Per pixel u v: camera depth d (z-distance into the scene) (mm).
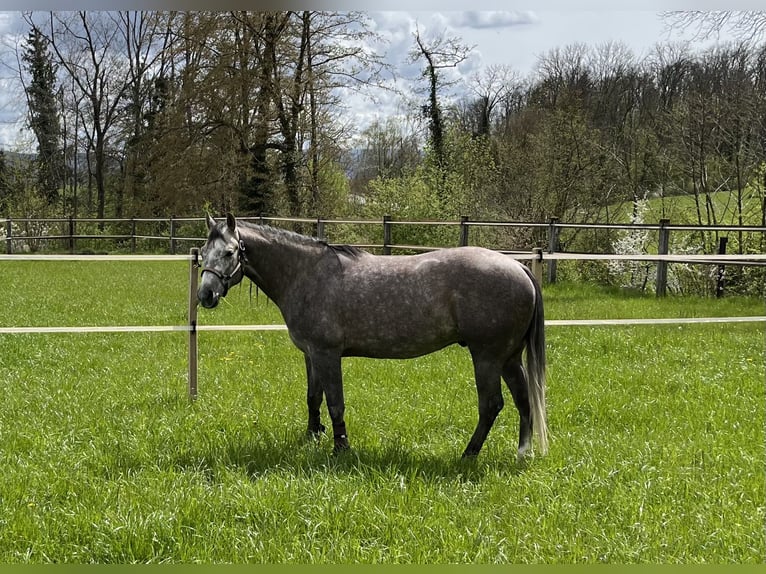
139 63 33344
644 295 13750
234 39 26188
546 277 16016
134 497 4086
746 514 3932
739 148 16719
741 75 17641
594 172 20188
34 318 10594
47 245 25906
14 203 31234
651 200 20922
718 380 6848
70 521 3812
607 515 3969
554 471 4562
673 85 23719
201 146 27125
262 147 27391
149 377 7047
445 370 7305
